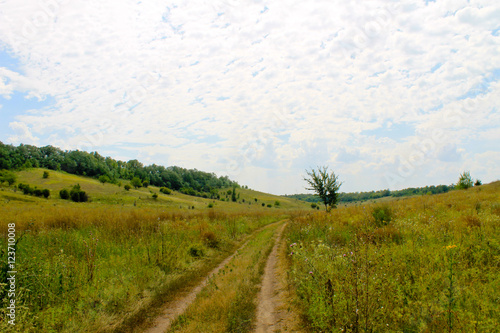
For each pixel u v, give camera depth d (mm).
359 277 4777
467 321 3566
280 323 4980
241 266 9062
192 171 167250
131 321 5574
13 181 82250
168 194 112062
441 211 12031
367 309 3984
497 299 4082
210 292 6848
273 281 7523
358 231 9797
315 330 4398
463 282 4719
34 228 11164
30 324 4793
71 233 11164
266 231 19156
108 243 10141
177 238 12008
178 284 7621
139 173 140000
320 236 10664
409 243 7113
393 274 5406
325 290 4844
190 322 5316
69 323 5258
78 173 126062
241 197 143875
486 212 9312
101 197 76812
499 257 5391
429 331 3686
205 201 106125
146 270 8047
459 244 6145
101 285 6738
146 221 14711
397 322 3955
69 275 6902
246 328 4895
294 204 140375
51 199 62500
